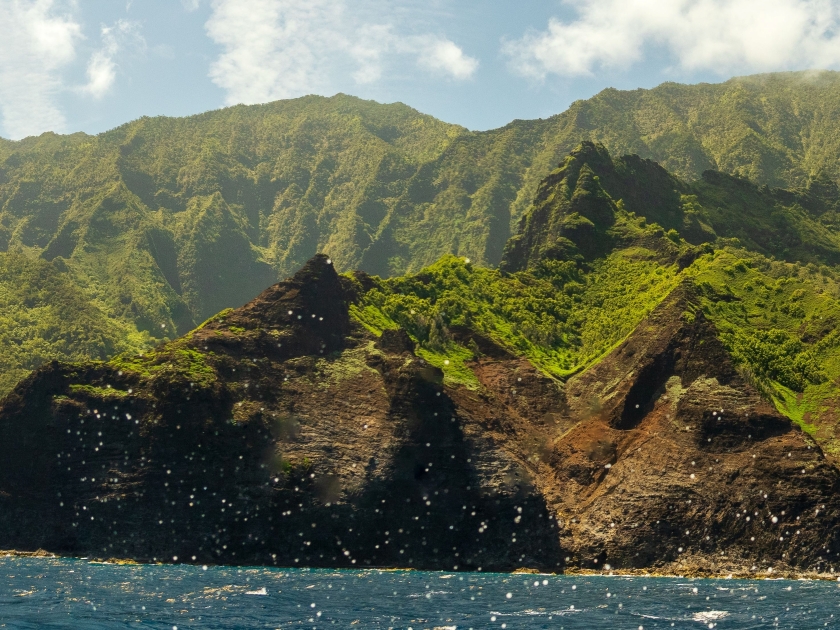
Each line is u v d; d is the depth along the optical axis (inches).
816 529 4697.3
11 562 4539.9
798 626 2923.2
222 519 4874.5
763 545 4731.8
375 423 5305.1
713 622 2982.3
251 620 2861.7
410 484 5049.2
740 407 5290.4
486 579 4303.6
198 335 5639.8
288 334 5777.6
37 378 5231.3
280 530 4891.7
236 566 4761.3
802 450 4977.9
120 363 5398.6
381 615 2997.0
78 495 4992.6
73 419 5113.2
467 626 2834.6
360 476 5059.1
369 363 5767.7
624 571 4810.5
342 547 4891.7
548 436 5821.9
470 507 5019.7
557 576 4633.4
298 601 3267.7
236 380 5388.8
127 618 2866.6
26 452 5113.2
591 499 5187.0
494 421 5639.8
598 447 5487.2
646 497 5019.7
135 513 4896.7
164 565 4699.8
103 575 4015.8
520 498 5073.8
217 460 4977.9
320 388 5551.2
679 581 4365.2
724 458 5073.8
